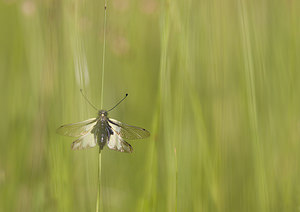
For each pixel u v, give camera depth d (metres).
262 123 0.58
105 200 0.59
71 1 0.58
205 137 0.57
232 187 0.58
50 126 0.58
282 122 0.59
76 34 0.58
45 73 0.58
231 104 0.59
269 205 0.57
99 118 0.55
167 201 0.56
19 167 0.59
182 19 0.57
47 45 0.59
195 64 0.59
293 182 0.58
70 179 0.58
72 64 0.58
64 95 0.58
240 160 0.59
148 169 0.57
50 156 0.57
